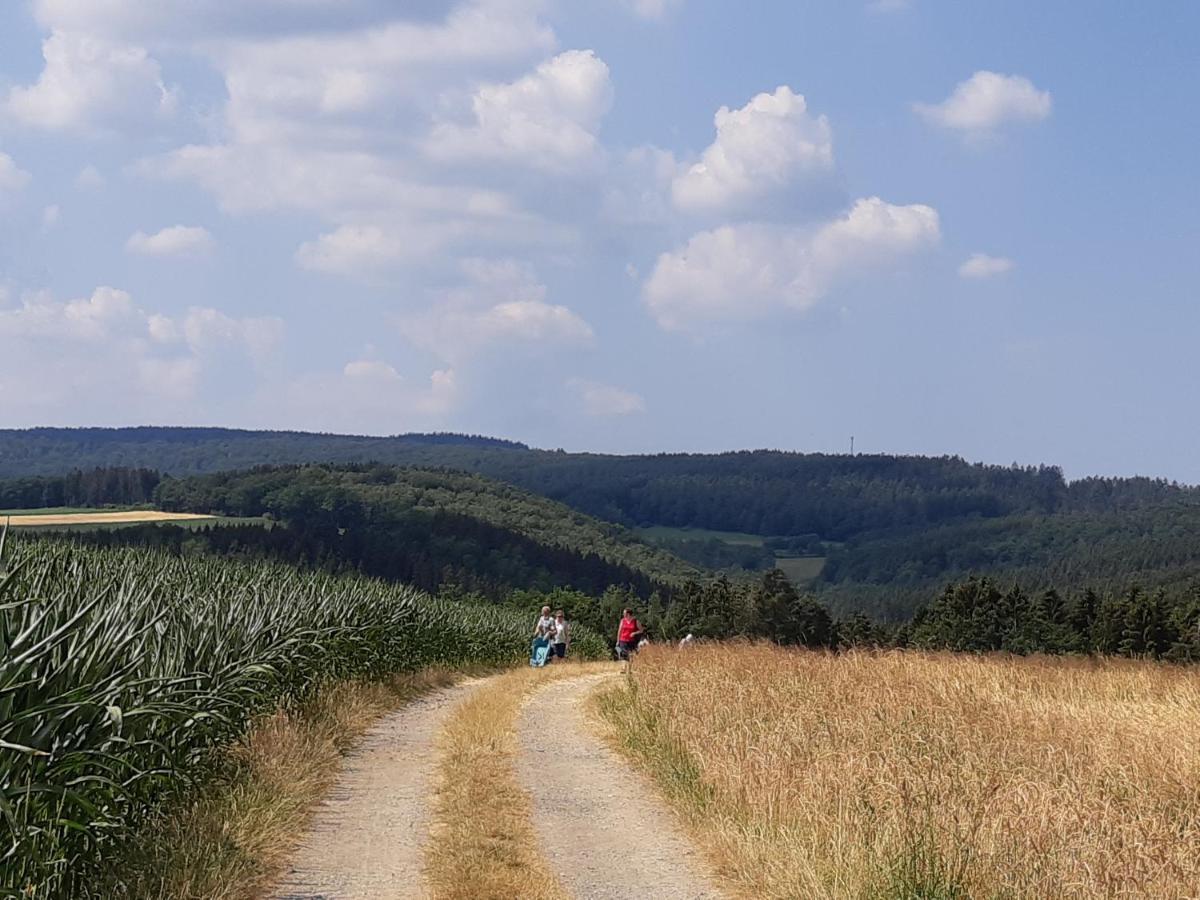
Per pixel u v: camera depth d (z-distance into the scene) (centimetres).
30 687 685
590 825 1109
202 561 2175
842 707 1507
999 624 7600
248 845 920
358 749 1528
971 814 898
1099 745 1232
